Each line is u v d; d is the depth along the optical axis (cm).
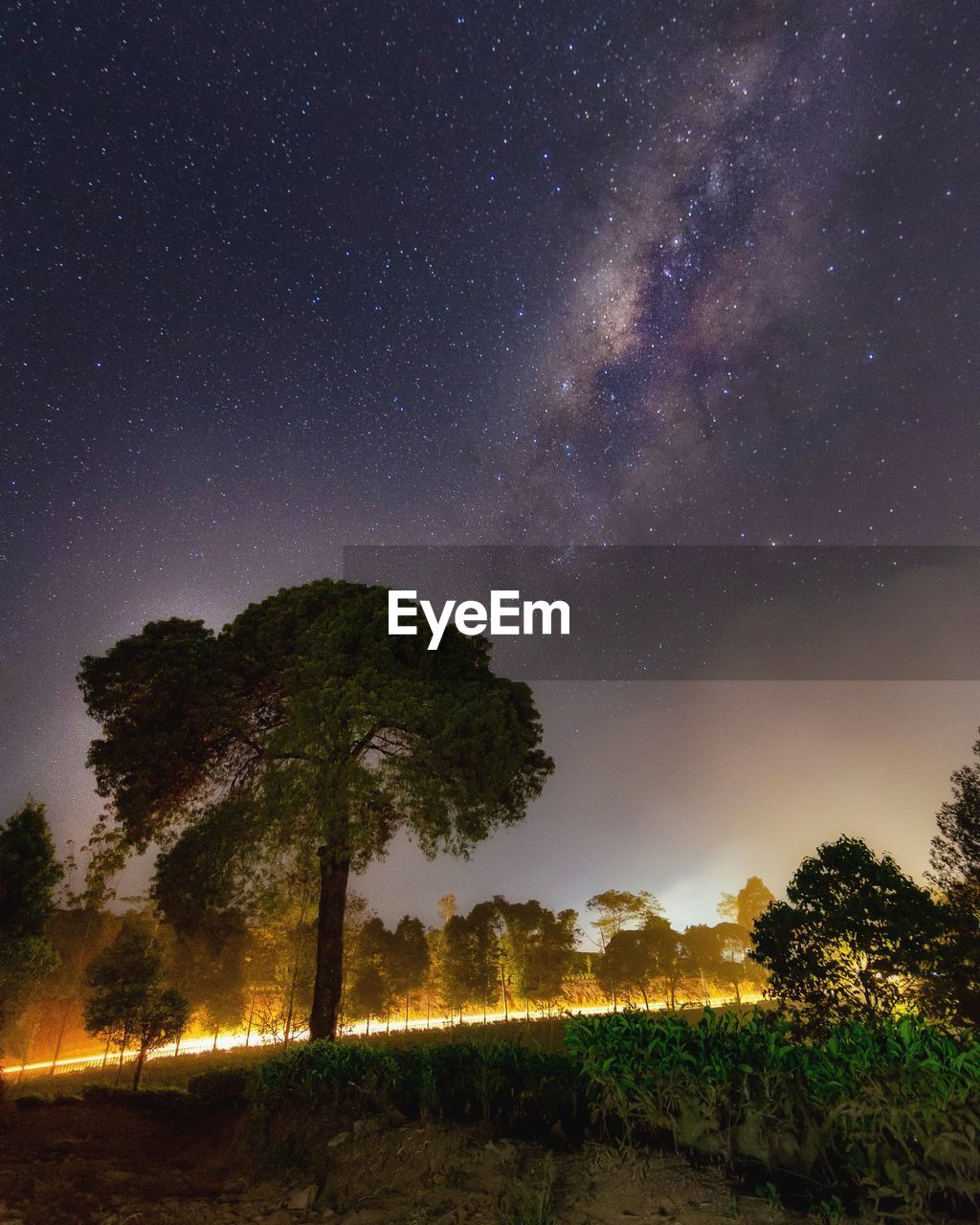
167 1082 2362
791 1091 356
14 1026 2397
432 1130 474
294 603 1478
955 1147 295
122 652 1391
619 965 3622
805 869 815
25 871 1492
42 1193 474
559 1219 338
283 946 2872
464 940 3497
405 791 1242
